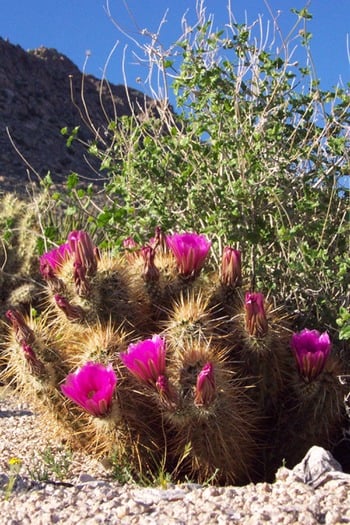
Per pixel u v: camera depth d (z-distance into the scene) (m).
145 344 1.24
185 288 1.43
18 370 1.38
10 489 1.16
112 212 1.63
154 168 1.63
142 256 1.44
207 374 1.22
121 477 1.29
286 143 1.66
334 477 1.10
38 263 2.22
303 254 1.51
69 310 1.38
